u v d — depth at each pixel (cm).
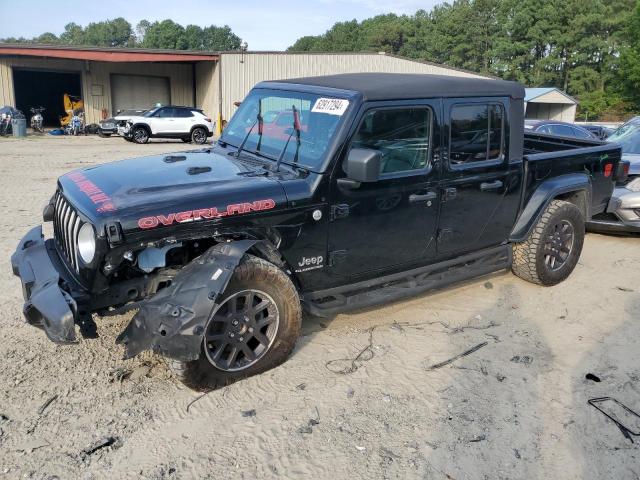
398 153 439
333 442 336
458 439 343
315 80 474
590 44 7450
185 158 466
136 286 373
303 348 445
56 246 432
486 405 378
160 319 339
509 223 542
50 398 371
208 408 366
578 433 352
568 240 588
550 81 7875
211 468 313
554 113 4803
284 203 390
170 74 3341
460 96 468
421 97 442
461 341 468
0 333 455
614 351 457
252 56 3097
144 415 357
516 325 502
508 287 590
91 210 348
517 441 343
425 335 477
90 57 2778
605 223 751
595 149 610
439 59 9456
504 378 412
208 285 347
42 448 324
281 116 460
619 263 680
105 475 305
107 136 2727
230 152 484
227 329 375
